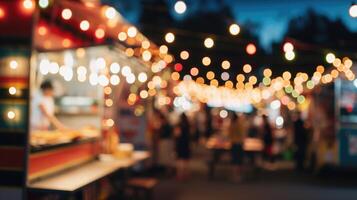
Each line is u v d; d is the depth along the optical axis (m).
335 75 13.60
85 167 7.38
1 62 5.77
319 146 15.05
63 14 7.37
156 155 14.91
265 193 11.66
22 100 5.72
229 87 19.69
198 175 14.95
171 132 15.16
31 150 5.75
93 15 8.58
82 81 8.52
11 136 5.69
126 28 9.48
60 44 8.78
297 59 27.23
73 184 5.75
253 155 15.43
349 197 11.27
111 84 9.11
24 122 5.69
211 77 15.66
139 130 13.01
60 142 6.64
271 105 23.16
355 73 13.49
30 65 5.73
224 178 14.30
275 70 27.55
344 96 13.84
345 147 13.92
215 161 14.69
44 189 5.54
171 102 17.62
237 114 14.07
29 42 5.74
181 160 14.06
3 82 5.76
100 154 8.68
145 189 9.21
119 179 9.20
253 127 19.58
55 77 8.55
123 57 8.61
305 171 16.56
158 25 29.20
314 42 30.17
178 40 27.05
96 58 8.17
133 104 12.77
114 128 9.38
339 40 28.69
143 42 9.59
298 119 16.98
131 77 9.27
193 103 24.80
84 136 7.94
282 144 21.66
